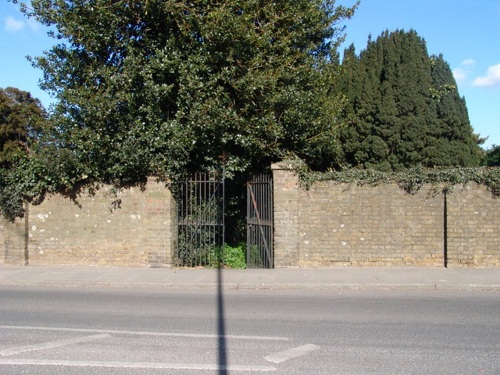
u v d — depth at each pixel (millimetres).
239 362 5773
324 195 12641
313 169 15734
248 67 12609
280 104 12641
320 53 14805
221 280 11219
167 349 6293
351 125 15922
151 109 12406
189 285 10992
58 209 13438
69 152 12609
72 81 13078
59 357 5988
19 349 6328
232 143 13016
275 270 12281
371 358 5922
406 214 12453
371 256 12539
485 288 10445
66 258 13398
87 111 12281
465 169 12305
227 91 12789
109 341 6668
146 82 12148
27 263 13500
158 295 10148
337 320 7852
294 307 8867
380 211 12508
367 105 15781
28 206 13539
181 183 13047
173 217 13023
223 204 12914
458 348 6316
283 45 12859
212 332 7129
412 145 15562
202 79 12359
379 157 15734
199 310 8648
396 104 15719
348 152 15984
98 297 9945
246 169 13727
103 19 12359
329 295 10047
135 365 5672
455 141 15852
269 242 12805
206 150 12812
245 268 12898
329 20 14273
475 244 12203
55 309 8773
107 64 13086
